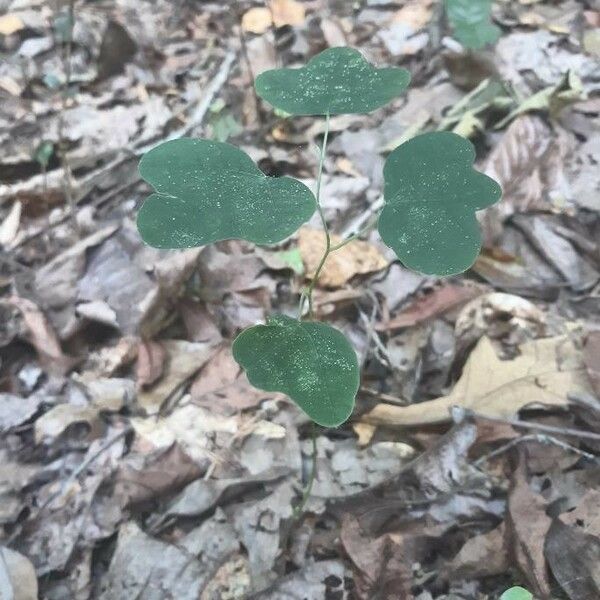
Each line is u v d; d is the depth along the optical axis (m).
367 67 0.23
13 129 0.54
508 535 0.29
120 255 0.42
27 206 0.47
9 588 0.29
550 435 0.33
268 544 0.30
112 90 0.59
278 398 0.35
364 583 0.28
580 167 0.47
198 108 0.56
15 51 0.62
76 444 0.34
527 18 0.61
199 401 0.36
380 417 0.34
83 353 0.38
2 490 0.32
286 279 0.42
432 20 0.62
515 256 0.41
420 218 0.20
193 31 0.65
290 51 0.62
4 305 0.39
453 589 0.28
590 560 0.28
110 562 0.30
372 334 0.38
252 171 0.21
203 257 0.41
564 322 0.38
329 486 0.32
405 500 0.31
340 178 0.49
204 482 0.32
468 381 0.34
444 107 0.54
